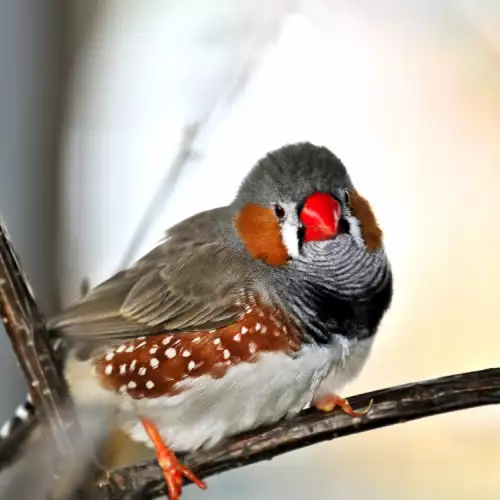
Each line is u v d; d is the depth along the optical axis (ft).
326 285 5.40
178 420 5.40
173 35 5.81
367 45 5.86
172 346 5.39
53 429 5.28
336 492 5.74
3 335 5.63
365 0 5.83
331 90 5.84
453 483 5.74
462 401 5.35
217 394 5.39
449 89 5.89
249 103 5.80
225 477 5.74
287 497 5.73
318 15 5.62
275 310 5.39
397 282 5.86
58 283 5.55
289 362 5.39
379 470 5.76
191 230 5.45
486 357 5.82
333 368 5.40
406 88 5.88
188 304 5.40
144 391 5.39
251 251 5.41
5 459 5.30
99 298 5.41
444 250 5.87
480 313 5.85
